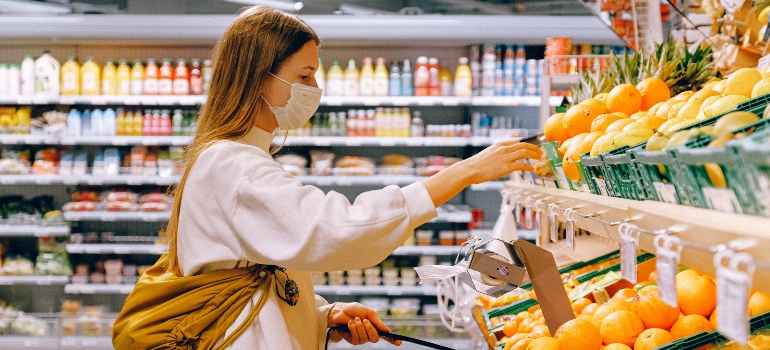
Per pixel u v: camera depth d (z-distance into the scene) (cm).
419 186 113
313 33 135
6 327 364
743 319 57
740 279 57
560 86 355
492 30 466
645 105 163
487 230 525
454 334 343
